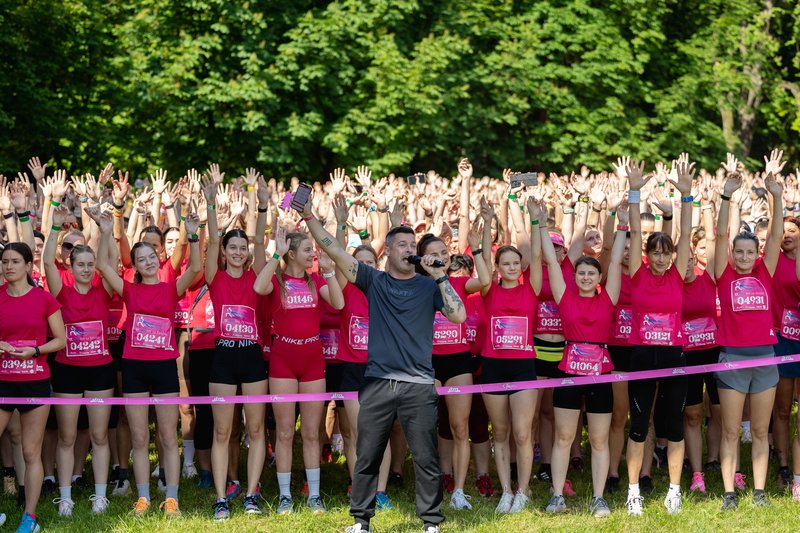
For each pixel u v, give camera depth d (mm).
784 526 6734
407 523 6930
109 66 21000
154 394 7148
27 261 6781
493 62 21641
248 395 7156
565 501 7480
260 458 7297
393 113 20000
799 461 7363
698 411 7785
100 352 7250
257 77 19828
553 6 22953
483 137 22109
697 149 23297
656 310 7148
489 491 7762
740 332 7195
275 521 6957
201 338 7895
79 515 7074
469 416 7883
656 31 22641
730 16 24219
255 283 6984
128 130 21969
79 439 7848
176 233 8336
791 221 7879
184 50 20266
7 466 7766
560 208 9781
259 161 21328
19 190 9281
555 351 7898
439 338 7422
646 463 7891
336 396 7176
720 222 7262
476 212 10391
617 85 22203
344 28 20078
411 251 6383
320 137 20578
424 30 22000
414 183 9641
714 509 7176
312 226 6352
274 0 20562
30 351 6676
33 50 20531
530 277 7336
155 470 8320
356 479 6352
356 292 7312
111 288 7363
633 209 7199
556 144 21984
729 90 23766
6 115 19062
